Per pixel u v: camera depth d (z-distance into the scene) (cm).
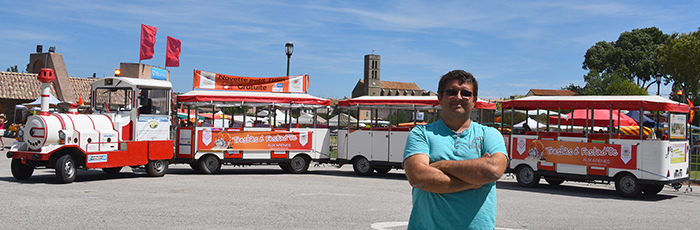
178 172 1650
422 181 306
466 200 317
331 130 1822
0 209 842
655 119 1766
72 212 830
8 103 3130
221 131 1633
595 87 5872
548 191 1379
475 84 338
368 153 1702
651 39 6372
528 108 1495
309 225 767
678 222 902
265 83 1822
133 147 1385
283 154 1695
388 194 1170
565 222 865
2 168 1533
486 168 297
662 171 1269
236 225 755
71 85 3397
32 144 1220
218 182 1325
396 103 1692
